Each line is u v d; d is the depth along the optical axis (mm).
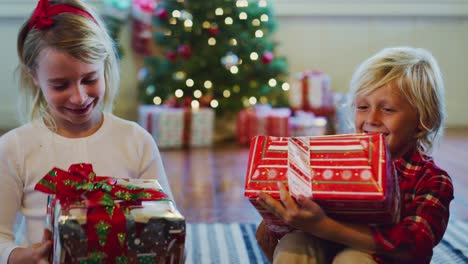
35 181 1238
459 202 2361
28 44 1161
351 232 989
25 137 1255
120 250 949
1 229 1203
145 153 1333
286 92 3857
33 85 1263
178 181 2699
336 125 3512
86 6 1232
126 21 3992
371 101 1161
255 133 3641
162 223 963
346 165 970
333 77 4273
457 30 4238
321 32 4223
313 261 1052
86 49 1127
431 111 1166
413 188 1129
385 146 981
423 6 4168
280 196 963
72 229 934
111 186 1032
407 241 1012
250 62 3719
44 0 1156
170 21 3719
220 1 3711
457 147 3482
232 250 1844
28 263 1062
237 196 2467
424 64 1176
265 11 3816
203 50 3662
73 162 1259
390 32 4238
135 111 4082
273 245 1242
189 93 3701
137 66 4055
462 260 1757
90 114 1206
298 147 1020
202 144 3668
